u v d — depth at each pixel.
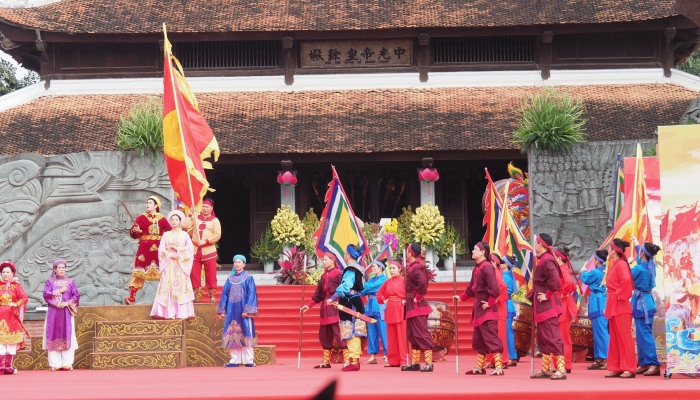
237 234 33.94
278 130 30.44
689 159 12.69
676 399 9.99
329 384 2.93
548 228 24.81
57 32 31.28
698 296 12.52
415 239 29.59
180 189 18.38
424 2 33.06
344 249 17.91
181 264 17.61
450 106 31.55
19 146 29.27
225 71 32.75
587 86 32.22
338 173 33.84
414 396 9.98
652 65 32.25
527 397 10.02
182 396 10.27
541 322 12.84
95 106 31.55
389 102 31.89
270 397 10.16
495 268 14.68
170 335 17.33
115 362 17.06
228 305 17.28
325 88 32.75
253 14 32.59
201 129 19.34
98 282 23.19
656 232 16.72
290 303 24.33
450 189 33.50
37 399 10.14
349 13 32.56
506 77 32.50
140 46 32.41
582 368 16.25
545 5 32.25
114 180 23.36
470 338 22.72
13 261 23.33
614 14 31.34
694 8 24.88
